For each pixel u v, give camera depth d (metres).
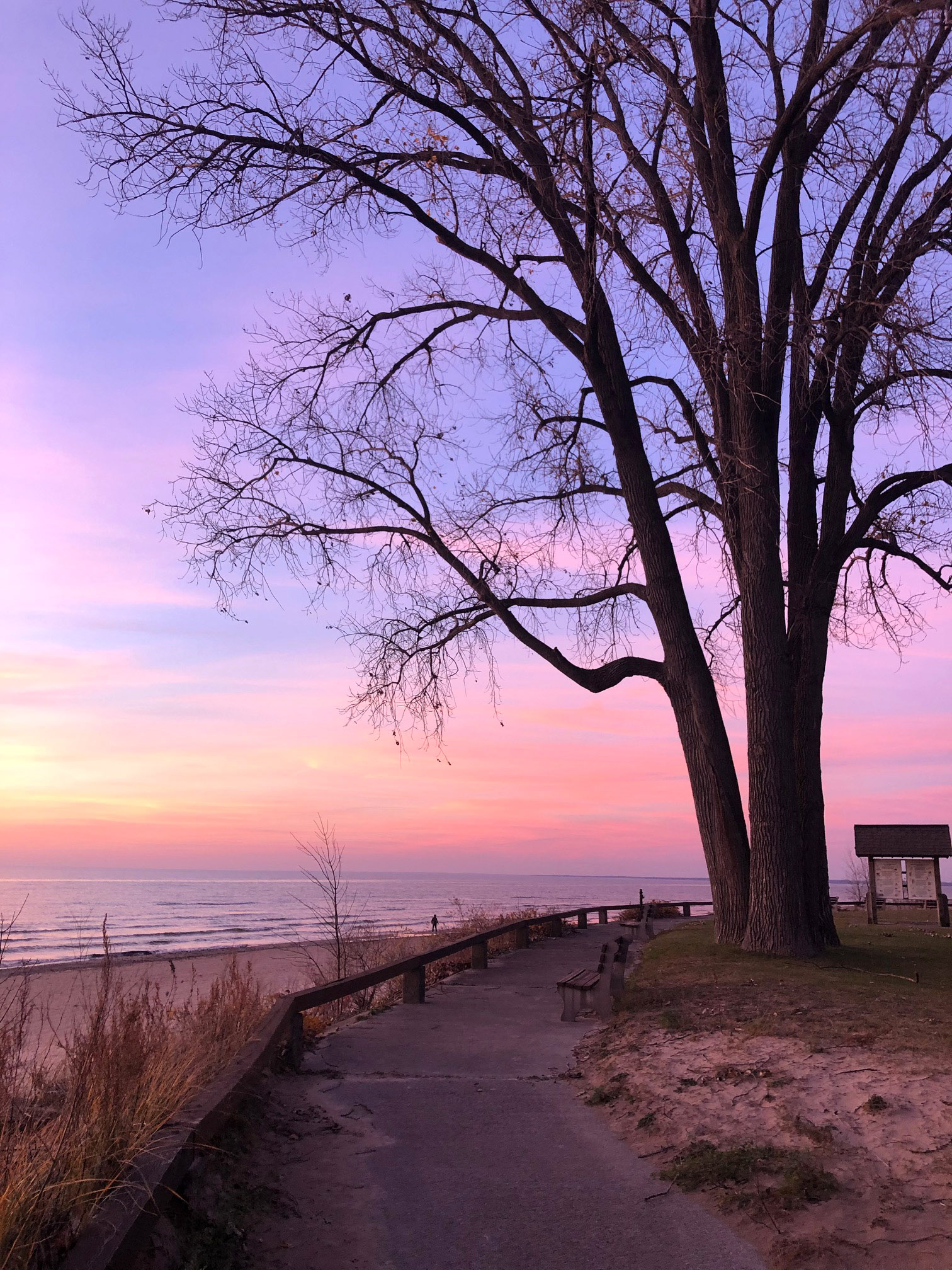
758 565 13.93
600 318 14.74
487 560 16.44
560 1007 11.25
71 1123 4.27
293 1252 4.38
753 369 13.86
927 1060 6.62
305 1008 8.41
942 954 14.20
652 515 14.91
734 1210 4.82
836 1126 5.61
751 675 13.87
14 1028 5.04
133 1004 6.07
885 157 14.09
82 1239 3.41
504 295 16.19
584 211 13.32
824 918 14.55
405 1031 9.72
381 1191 5.17
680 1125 6.07
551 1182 5.33
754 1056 7.16
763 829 13.60
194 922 89.81
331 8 12.84
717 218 14.34
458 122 13.47
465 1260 4.36
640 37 12.79
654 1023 8.86
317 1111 6.61
